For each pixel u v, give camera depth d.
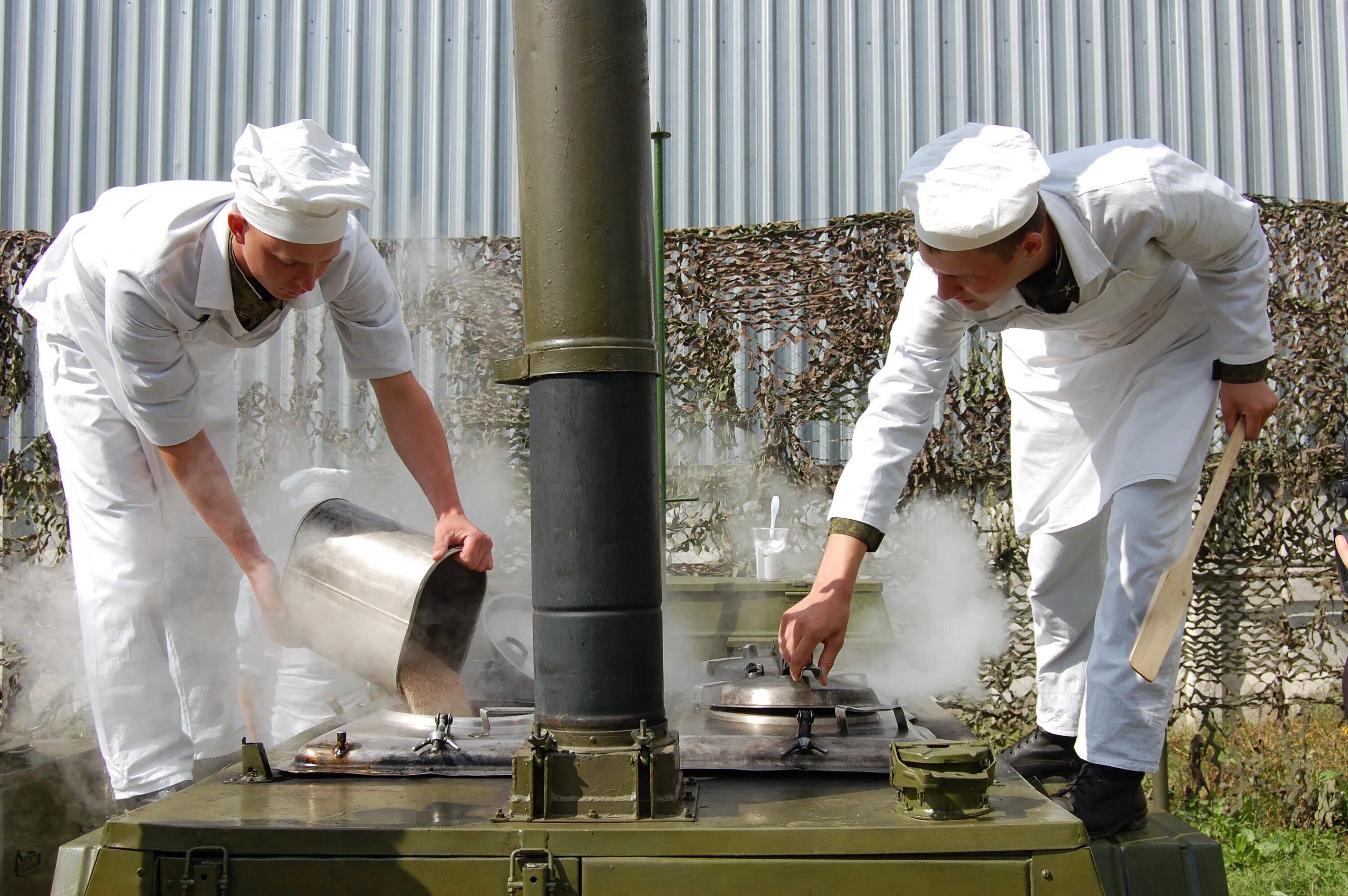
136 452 2.44
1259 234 1.95
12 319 4.30
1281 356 4.15
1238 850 3.60
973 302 1.86
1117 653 1.82
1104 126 5.21
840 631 1.78
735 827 1.25
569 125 1.36
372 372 2.38
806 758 1.56
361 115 5.19
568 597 1.36
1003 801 1.39
